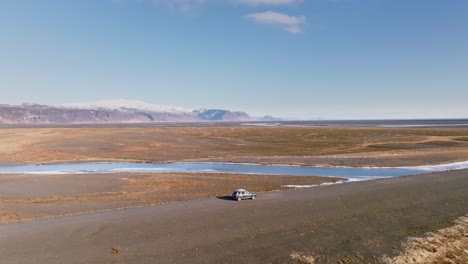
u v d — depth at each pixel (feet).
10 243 91.66
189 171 222.89
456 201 133.69
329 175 208.23
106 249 87.92
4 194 153.48
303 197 141.79
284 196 144.25
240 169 231.09
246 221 109.91
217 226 105.19
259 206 127.85
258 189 166.81
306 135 450.30
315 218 113.19
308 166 242.58
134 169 232.73
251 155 289.12
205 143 363.15
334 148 326.44
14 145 331.57
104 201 143.13
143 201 143.54
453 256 82.79
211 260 81.66
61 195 153.07
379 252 85.10
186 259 82.23
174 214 117.39
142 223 107.96
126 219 112.06
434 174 194.29
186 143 361.71
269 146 341.82
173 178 192.44
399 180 177.78
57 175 197.47
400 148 323.78
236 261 81.10
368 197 140.97
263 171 222.89
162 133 469.16
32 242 92.43
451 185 162.20
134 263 79.97
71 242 92.48
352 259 81.35
